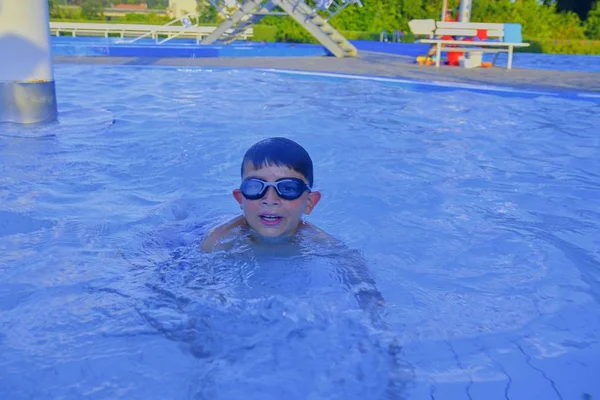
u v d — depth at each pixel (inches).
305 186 92.4
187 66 445.4
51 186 146.6
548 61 669.3
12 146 188.4
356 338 73.7
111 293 85.7
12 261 98.4
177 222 120.6
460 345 73.3
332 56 601.3
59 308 81.1
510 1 849.5
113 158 178.1
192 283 87.7
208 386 63.8
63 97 302.4
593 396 63.1
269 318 77.5
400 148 205.2
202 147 196.2
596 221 131.5
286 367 67.3
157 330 75.2
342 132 229.8
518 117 272.8
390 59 576.4
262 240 97.1
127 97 307.7
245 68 446.0
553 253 109.0
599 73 470.3
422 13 839.7
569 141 222.7
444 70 466.0
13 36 215.5
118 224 119.7
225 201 140.0
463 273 98.7
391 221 128.2
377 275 95.7
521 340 75.2
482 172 175.0
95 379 64.9
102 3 895.7
